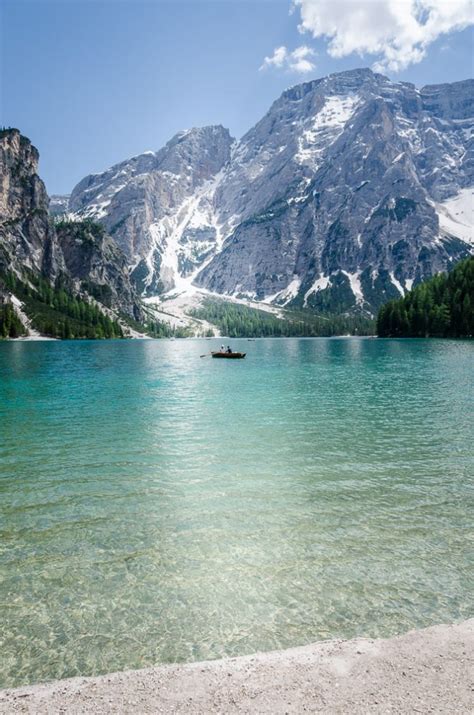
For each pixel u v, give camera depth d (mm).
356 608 10617
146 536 14320
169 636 9773
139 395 44469
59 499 17391
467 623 9484
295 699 7062
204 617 10398
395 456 22656
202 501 17109
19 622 10289
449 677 7539
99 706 7109
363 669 7867
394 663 8023
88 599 11133
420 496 17422
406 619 10180
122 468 21109
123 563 12734
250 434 27594
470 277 176250
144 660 9039
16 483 19141
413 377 57000
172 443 25578
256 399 41250
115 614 10555
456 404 37438
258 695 7219
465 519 15406
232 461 22047
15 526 15078
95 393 45875
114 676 7973
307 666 8039
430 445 24703
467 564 12547
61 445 25297
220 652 9203
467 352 99875
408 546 13539
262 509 16328
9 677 8594
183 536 14297
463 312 166500
